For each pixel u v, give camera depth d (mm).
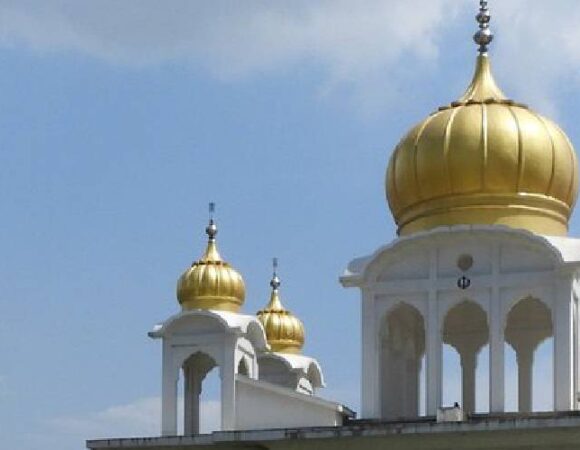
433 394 63438
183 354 72438
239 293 76938
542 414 60312
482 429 59156
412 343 70375
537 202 66125
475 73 69938
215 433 63719
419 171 67000
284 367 93438
